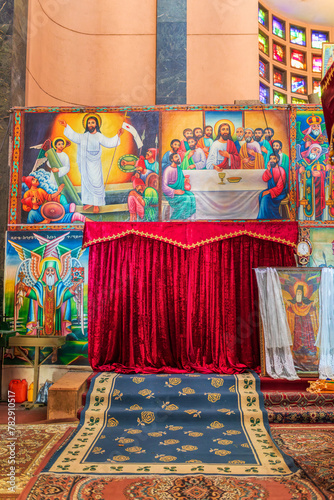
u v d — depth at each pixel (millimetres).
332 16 12617
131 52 10391
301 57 12922
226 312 7484
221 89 10445
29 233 8008
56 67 9852
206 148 8141
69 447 5195
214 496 4047
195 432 5758
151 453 5055
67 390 6238
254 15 10648
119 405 6340
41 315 7820
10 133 8133
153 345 7484
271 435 5625
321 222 7945
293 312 6992
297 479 4391
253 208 8000
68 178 8125
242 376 6879
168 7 10023
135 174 8125
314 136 8109
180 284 7594
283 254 7641
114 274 7664
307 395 6387
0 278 7883
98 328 7578
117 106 8250
